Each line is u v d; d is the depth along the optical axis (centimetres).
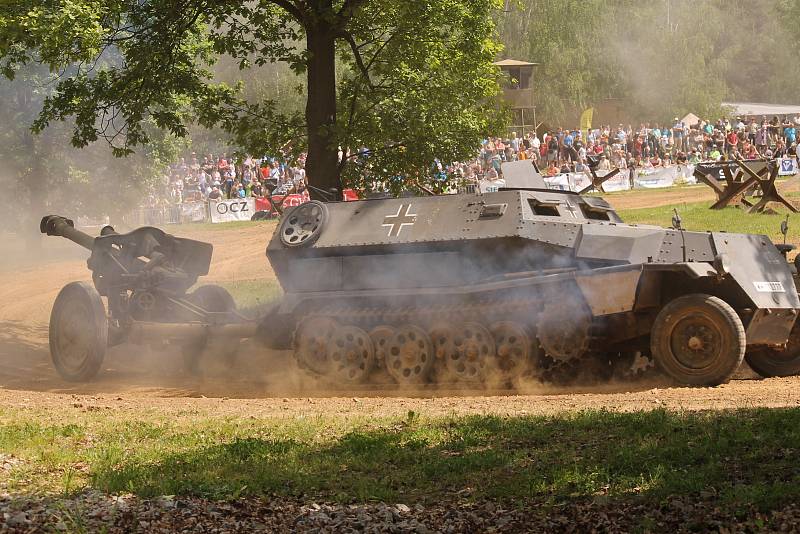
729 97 12531
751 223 4116
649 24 11125
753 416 1567
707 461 1323
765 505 1140
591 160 2508
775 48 13225
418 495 1305
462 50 3366
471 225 2300
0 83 5003
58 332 2666
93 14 2853
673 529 1123
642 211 4831
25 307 3959
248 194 6150
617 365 2308
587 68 10844
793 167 6631
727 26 13375
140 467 1434
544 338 2195
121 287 2698
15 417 1875
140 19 3144
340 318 2400
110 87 3212
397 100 3195
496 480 1335
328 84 3167
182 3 3103
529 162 2488
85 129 3234
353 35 3344
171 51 3173
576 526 1159
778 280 2219
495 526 1180
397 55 3281
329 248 2422
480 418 1678
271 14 3403
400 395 2236
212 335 2597
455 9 3234
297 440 1606
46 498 1292
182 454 1507
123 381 2656
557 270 2219
